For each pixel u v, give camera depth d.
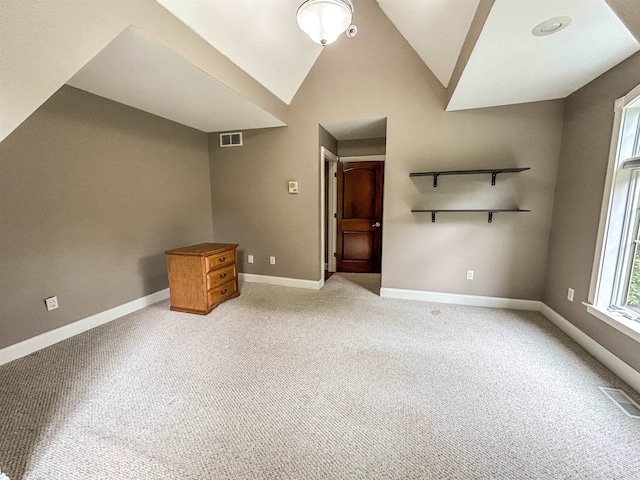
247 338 2.49
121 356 2.21
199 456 1.34
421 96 3.12
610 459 1.32
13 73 1.20
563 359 2.15
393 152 3.28
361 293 3.70
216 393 1.79
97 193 2.69
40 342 2.31
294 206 3.83
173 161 3.52
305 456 1.34
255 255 4.14
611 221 2.07
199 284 2.98
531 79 2.29
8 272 2.12
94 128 2.63
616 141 2.01
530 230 2.98
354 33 3.16
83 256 2.60
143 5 1.66
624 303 2.08
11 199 2.12
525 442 1.41
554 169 2.83
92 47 1.44
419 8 2.29
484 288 3.21
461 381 1.90
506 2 1.42
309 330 2.65
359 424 1.54
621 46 1.77
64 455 1.33
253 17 2.24
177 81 2.32
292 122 3.64
